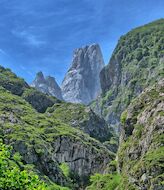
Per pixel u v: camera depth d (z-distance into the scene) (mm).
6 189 19672
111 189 96500
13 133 133375
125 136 106500
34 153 128375
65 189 123625
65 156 160375
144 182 79438
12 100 181750
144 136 95500
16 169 20266
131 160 94500
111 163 107938
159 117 93312
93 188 102562
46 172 128875
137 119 103750
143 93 110125
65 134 164875
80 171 159250
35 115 176375
